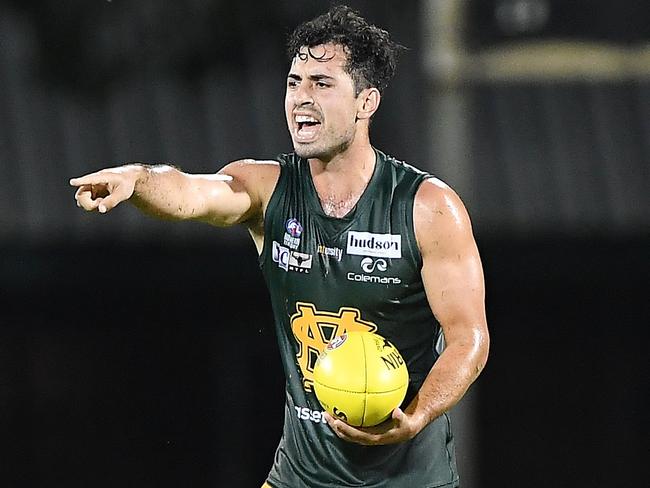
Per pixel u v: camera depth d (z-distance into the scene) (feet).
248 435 176.76
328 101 61.52
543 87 165.37
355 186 63.31
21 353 171.73
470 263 62.49
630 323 177.78
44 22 136.77
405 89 159.43
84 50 137.59
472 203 160.45
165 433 175.83
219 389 176.24
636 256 164.66
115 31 135.03
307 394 64.95
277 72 160.56
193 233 161.79
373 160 63.62
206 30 134.51
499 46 110.52
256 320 174.60
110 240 160.66
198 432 176.35
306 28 62.44
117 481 174.40
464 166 114.52
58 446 173.58
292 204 64.13
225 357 175.83
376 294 63.05
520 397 179.63
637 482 179.52
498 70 110.83
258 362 176.65
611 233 162.40
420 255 62.64
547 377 179.63
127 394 174.91
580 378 180.04
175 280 164.35
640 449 179.22
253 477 176.65
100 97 145.89
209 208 62.90
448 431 66.90
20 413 172.35
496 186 161.27
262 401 176.96
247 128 161.58
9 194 158.30
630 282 170.71
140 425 175.52
